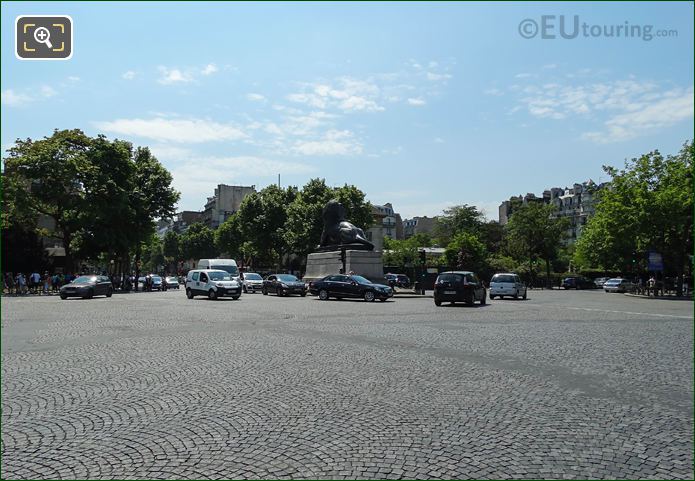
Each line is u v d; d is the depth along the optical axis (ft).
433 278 155.84
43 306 87.35
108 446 17.56
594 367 31.01
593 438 18.22
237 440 18.06
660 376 28.50
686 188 142.82
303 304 91.86
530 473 15.23
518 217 263.90
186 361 33.09
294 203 234.79
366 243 134.72
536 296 143.74
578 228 405.18
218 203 435.53
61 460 16.33
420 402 22.98
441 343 40.96
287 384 26.55
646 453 16.81
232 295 111.14
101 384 26.78
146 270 556.10
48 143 159.63
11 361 33.47
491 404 22.63
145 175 202.90
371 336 45.29
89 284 118.93
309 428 19.35
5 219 160.04
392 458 16.35
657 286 149.28
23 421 20.43
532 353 36.11
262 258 262.88
